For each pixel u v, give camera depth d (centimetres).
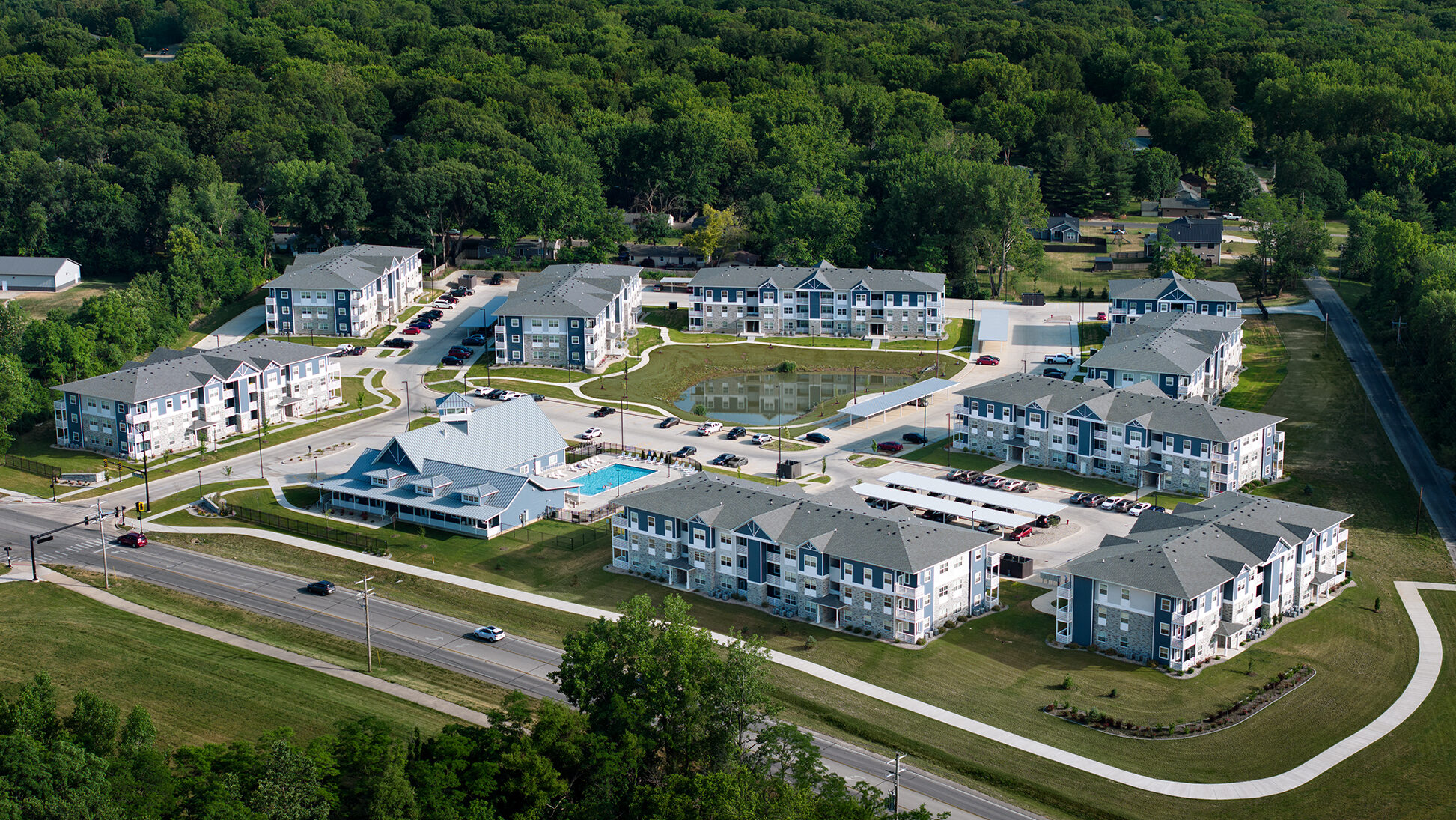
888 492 17425
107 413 19588
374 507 17412
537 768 10225
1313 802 11000
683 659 10925
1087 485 18525
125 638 13750
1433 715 12388
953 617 14325
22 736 9631
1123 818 10775
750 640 11312
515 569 15762
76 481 18550
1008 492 18150
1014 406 19475
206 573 15638
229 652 13538
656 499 15475
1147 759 11644
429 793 9956
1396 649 13738
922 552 13850
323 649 13725
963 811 10831
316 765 9956
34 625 13962
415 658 13525
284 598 14975
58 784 9419
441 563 15925
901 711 12450
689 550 15162
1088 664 13350
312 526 17025
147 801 9650
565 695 12256
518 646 13850
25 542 16375
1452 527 16850
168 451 19925
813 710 12456
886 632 13925
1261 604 14225
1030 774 11394
